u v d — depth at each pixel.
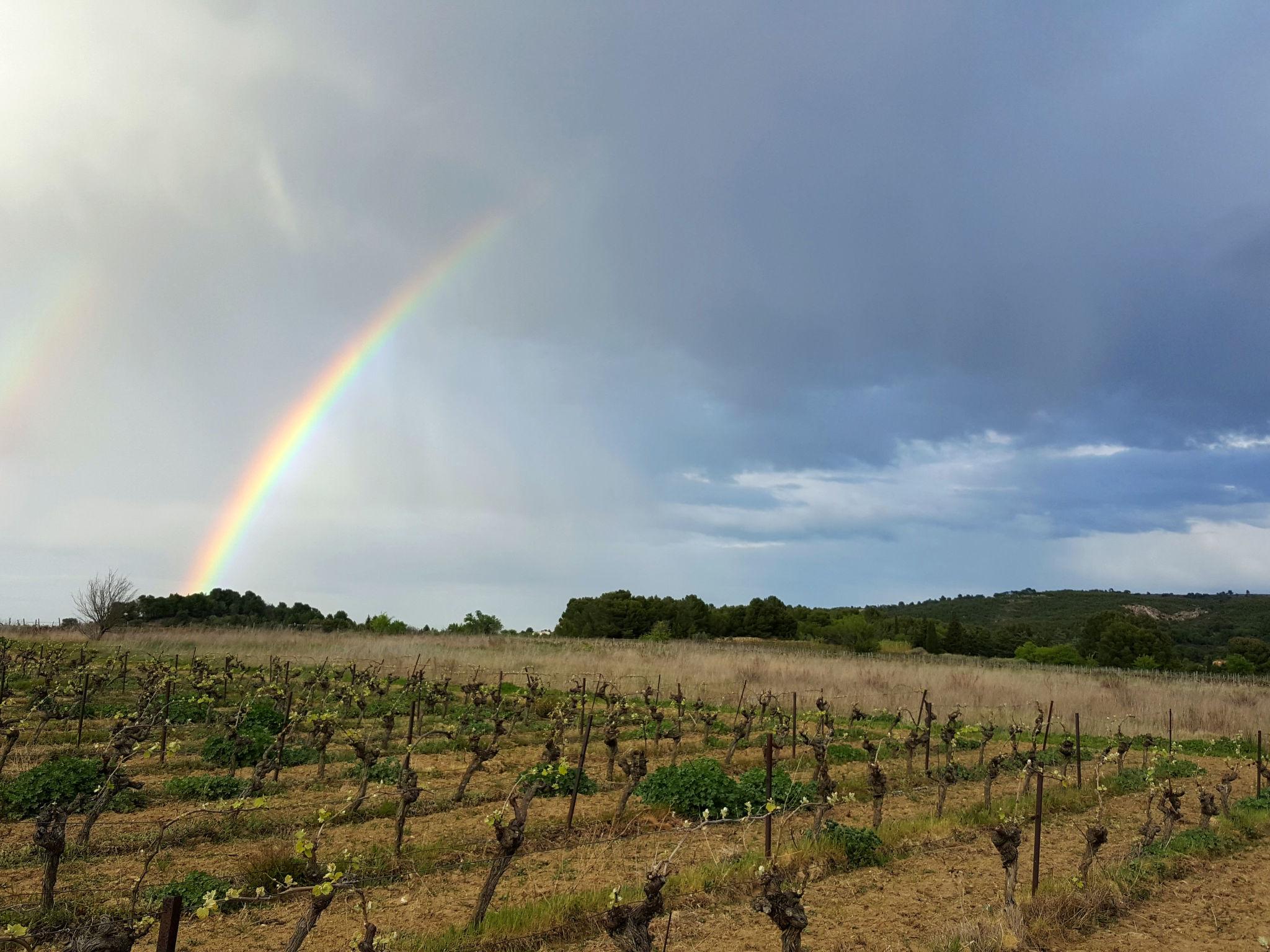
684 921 8.21
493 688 23.03
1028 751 20.94
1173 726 26.48
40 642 36.44
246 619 64.12
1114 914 8.97
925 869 10.36
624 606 84.56
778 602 91.31
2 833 10.74
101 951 5.18
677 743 16.64
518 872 9.72
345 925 7.94
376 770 15.00
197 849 10.34
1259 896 9.79
